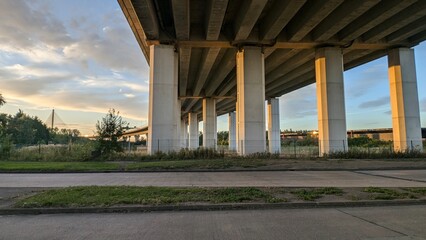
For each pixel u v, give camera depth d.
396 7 23.17
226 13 28.08
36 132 69.69
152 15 25.16
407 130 31.61
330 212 8.06
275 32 28.05
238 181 14.54
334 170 20.25
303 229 6.39
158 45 29.69
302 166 21.50
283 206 8.67
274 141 62.25
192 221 7.13
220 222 7.02
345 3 24.42
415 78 32.38
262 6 22.88
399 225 6.70
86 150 27.61
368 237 5.82
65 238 5.89
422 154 28.25
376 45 32.09
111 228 6.57
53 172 19.50
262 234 6.03
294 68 42.34
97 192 10.18
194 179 15.50
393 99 32.84
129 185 13.01
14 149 30.08
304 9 26.09
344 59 37.56
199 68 45.25
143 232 6.25
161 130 28.97
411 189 10.93
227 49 37.19
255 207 8.56
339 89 30.89
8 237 5.99
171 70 29.75
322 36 29.20
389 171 19.48
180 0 22.11
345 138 30.53
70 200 8.88
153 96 29.19
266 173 18.58
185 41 30.09
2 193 10.65
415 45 32.62
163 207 8.36
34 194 10.30
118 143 27.62
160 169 20.25
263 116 30.30
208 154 27.81
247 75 30.41
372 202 9.01
